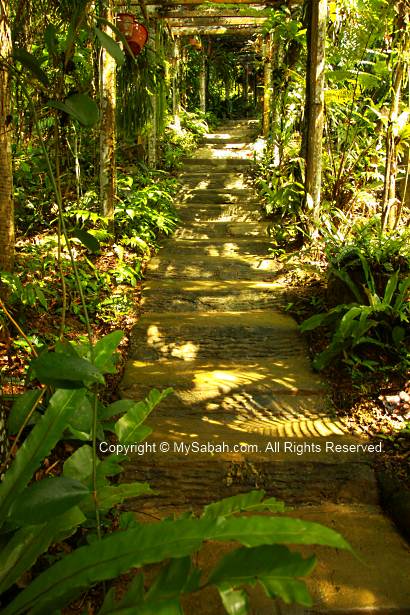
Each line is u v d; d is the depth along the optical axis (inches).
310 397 132.5
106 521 88.2
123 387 133.5
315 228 199.8
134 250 209.3
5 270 147.0
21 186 220.8
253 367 144.5
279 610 79.0
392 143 184.7
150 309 172.9
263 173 302.4
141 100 234.2
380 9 190.4
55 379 60.7
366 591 82.4
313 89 198.4
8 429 79.5
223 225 246.1
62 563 50.9
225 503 63.2
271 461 109.2
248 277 196.4
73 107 68.3
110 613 48.4
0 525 61.2
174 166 330.3
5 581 59.4
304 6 205.8
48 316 148.8
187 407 128.0
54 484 60.2
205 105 601.0
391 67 196.7
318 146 200.7
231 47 674.2
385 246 157.2
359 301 146.8
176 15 306.0
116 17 212.4
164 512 101.9
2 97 135.6
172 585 47.8
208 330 158.1
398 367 135.2
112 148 198.1
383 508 104.6
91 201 216.1
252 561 46.8
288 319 165.9
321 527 47.6
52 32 78.7
